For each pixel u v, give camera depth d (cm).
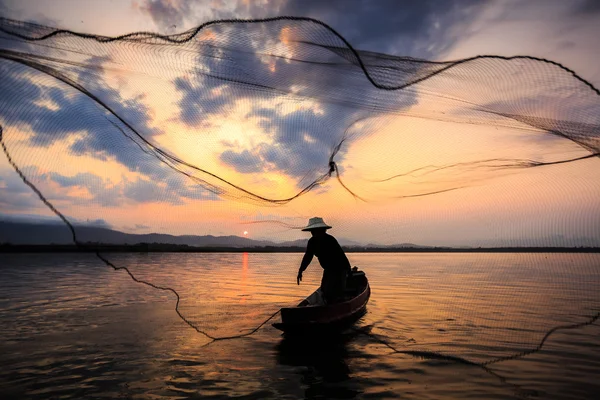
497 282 1797
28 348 676
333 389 494
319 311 728
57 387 501
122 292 1395
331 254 786
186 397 470
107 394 479
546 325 847
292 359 620
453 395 472
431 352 644
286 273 2427
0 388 496
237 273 2384
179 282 1759
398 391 486
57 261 3481
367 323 880
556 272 2353
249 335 773
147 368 575
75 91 411
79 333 780
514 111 477
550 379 523
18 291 1413
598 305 1112
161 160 502
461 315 972
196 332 792
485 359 610
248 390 492
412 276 2223
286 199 591
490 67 434
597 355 630
